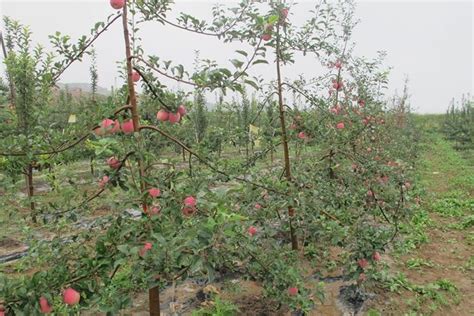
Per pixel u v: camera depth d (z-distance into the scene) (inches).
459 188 331.9
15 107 167.9
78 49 99.8
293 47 150.3
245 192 134.3
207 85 88.0
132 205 92.6
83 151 107.3
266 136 155.8
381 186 151.5
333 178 166.7
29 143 94.0
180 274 91.2
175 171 103.5
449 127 730.2
